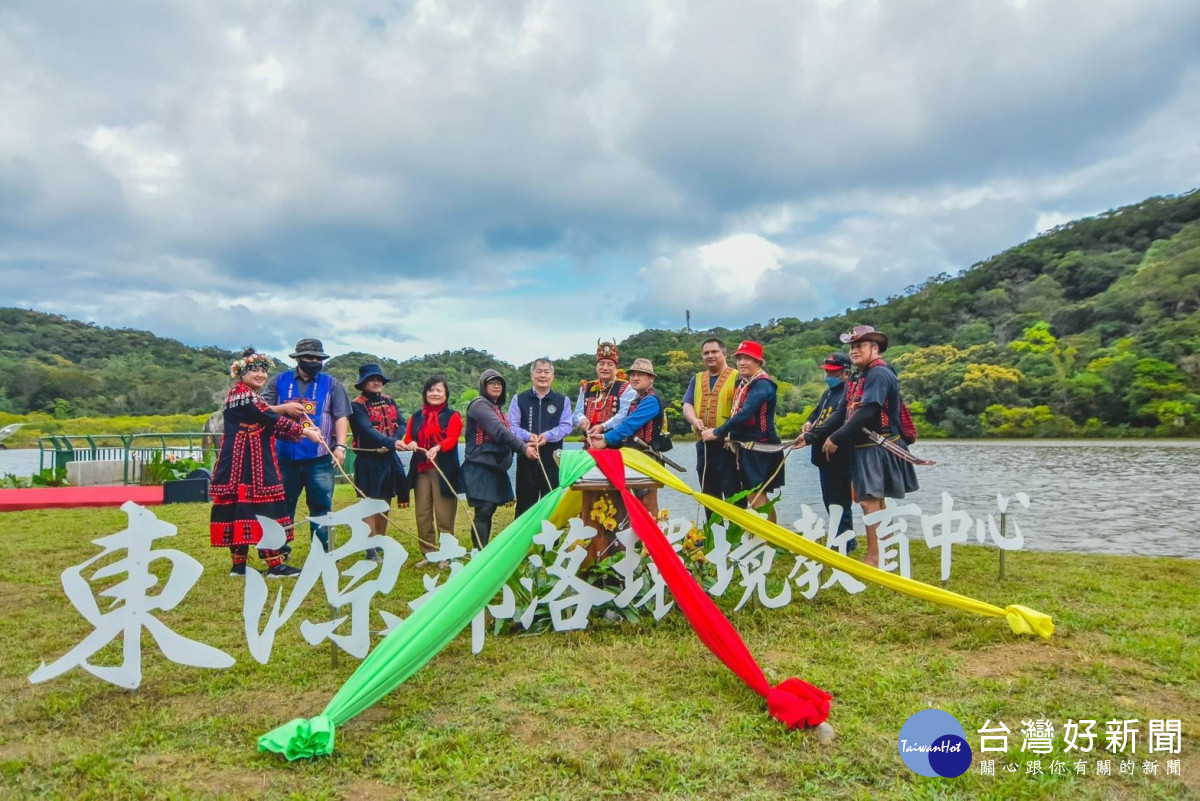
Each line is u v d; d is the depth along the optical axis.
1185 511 10.55
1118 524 9.30
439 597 3.37
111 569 3.01
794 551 4.28
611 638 3.90
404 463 7.76
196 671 3.45
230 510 5.15
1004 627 4.02
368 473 5.96
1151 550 7.29
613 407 5.47
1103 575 5.42
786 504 11.02
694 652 3.66
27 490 10.55
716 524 4.40
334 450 5.69
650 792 2.42
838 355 6.29
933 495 13.34
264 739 2.65
